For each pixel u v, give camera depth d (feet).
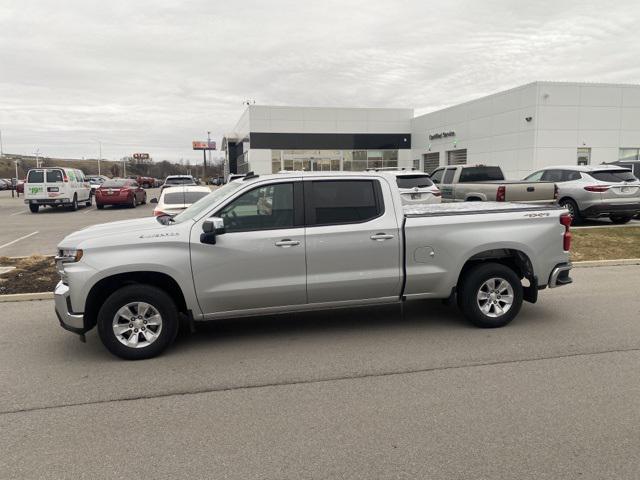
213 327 20.18
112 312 16.38
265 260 17.26
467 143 102.17
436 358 16.42
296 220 17.66
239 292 17.17
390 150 133.28
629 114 82.02
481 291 19.33
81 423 12.43
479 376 14.89
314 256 17.62
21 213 79.25
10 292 25.68
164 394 14.03
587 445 11.02
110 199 84.94
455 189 46.52
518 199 38.58
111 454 11.01
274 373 15.40
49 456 10.96
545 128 80.28
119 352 16.55
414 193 40.50
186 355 17.08
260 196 17.54
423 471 10.17
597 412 12.51
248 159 131.34
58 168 79.00
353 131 131.34
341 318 21.11
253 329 19.81
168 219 18.85
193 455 10.91
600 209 43.57
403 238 18.30
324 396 13.74
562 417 12.28
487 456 10.66
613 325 19.63
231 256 16.99
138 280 17.13
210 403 13.44
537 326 19.65
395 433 11.68
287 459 10.68
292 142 129.39
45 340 18.92
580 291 25.21
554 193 38.70
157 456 10.90
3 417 12.79
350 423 12.20
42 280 27.89
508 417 12.33
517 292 19.40
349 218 18.02
